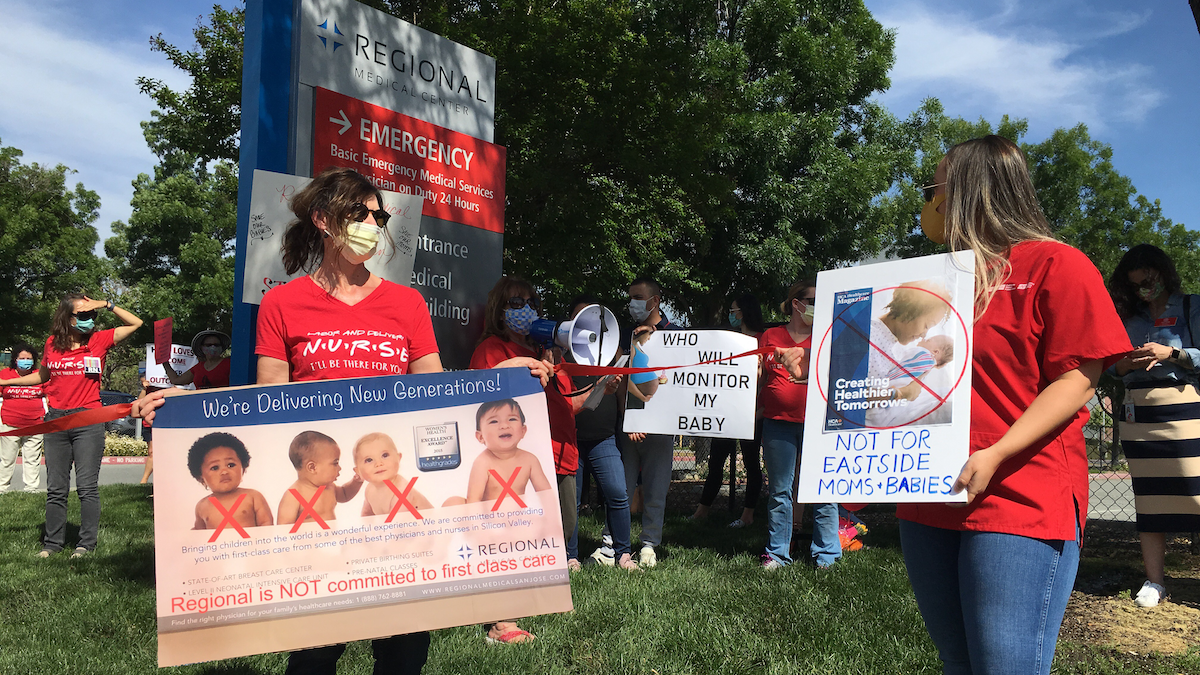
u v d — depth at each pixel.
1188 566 5.80
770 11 19.95
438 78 4.89
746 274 19.69
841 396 1.95
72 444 6.18
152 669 3.36
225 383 6.59
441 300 4.88
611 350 3.78
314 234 2.29
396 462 2.11
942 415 1.79
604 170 10.32
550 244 9.47
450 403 2.17
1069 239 26.80
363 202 2.24
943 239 2.09
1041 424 1.67
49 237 28.75
